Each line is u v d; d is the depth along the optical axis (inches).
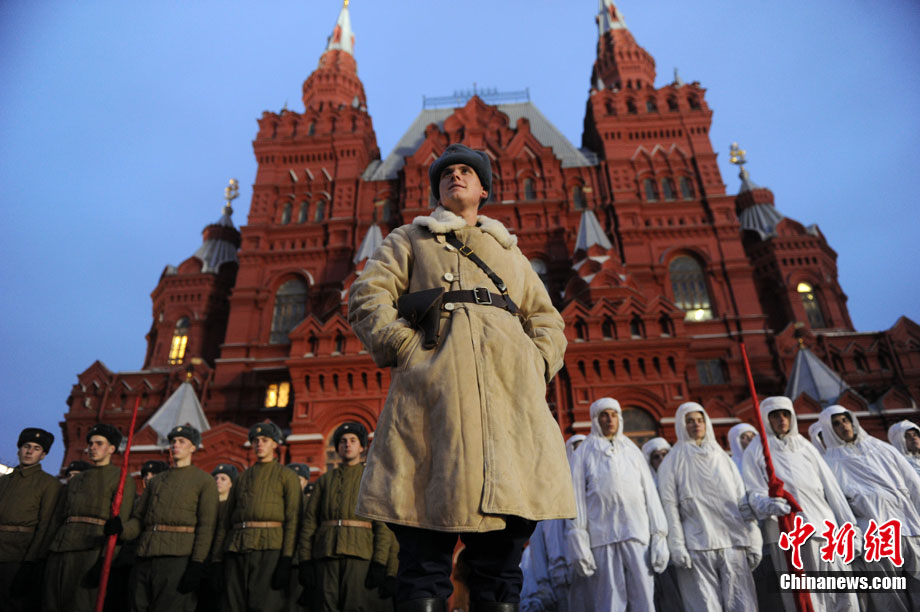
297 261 1192.8
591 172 1272.1
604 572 219.0
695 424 242.4
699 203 1201.4
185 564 216.1
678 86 1371.8
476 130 1321.4
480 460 69.4
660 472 247.9
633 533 218.4
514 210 1200.8
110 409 1020.5
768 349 1019.9
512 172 1262.3
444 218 92.3
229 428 786.8
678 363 831.7
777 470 241.4
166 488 224.4
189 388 878.4
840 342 1019.3
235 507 226.1
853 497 244.2
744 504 222.4
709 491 230.5
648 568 220.4
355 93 1622.8
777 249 1203.9
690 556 223.9
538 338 87.7
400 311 82.0
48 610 207.0
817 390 808.9
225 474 299.7
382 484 72.2
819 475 241.0
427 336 78.5
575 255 1059.9
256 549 216.4
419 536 75.0
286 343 1080.2
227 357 1065.5
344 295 1020.5
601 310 878.4
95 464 234.8
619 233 1168.8
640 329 871.1
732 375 998.4
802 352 878.4
